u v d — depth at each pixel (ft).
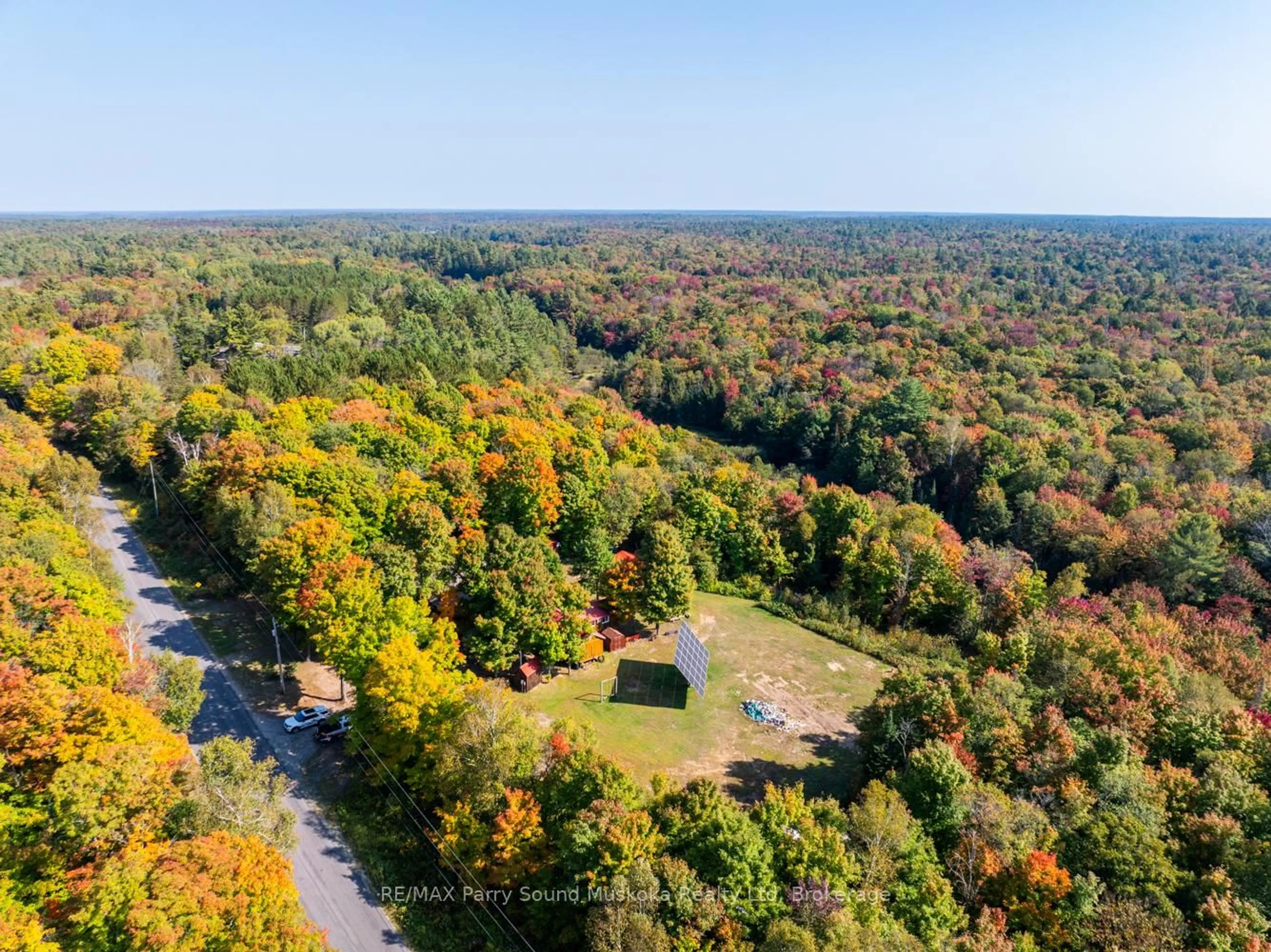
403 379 426.92
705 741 192.95
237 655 217.15
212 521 261.85
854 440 416.87
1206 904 117.08
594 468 294.25
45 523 224.94
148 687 168.55
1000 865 128.98
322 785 171.73
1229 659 195.11
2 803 132.77
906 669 187.62
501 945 135.54
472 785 145.18
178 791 131.34
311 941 114.73
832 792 176.45
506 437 314.96
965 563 256.11
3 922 104.63
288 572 202.59
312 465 258.78
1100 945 117.39
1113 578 269.03
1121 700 167.63
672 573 231.50
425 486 255.70
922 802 143.64
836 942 106.63
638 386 567.18
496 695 154.51
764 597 270.67
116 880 107.14
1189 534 245.86
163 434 320.50
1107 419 412.77
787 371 537.65
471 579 218.59
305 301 595.06
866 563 262.88
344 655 180.14
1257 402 417.49
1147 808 137.80
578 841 129.18
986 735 156.87
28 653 161.07
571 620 209.67
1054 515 302.45
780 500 289.12
